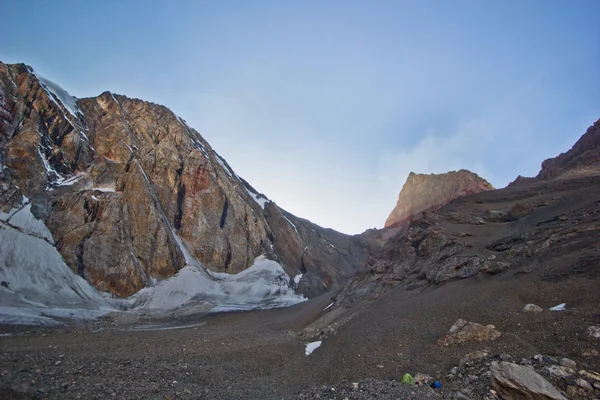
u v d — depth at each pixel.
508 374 11.12
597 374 10.78
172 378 15.01
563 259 21.94
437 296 25.53
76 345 21.66
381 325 22.70
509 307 18.61
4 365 13.38
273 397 13.58
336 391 12.70
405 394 11.61
